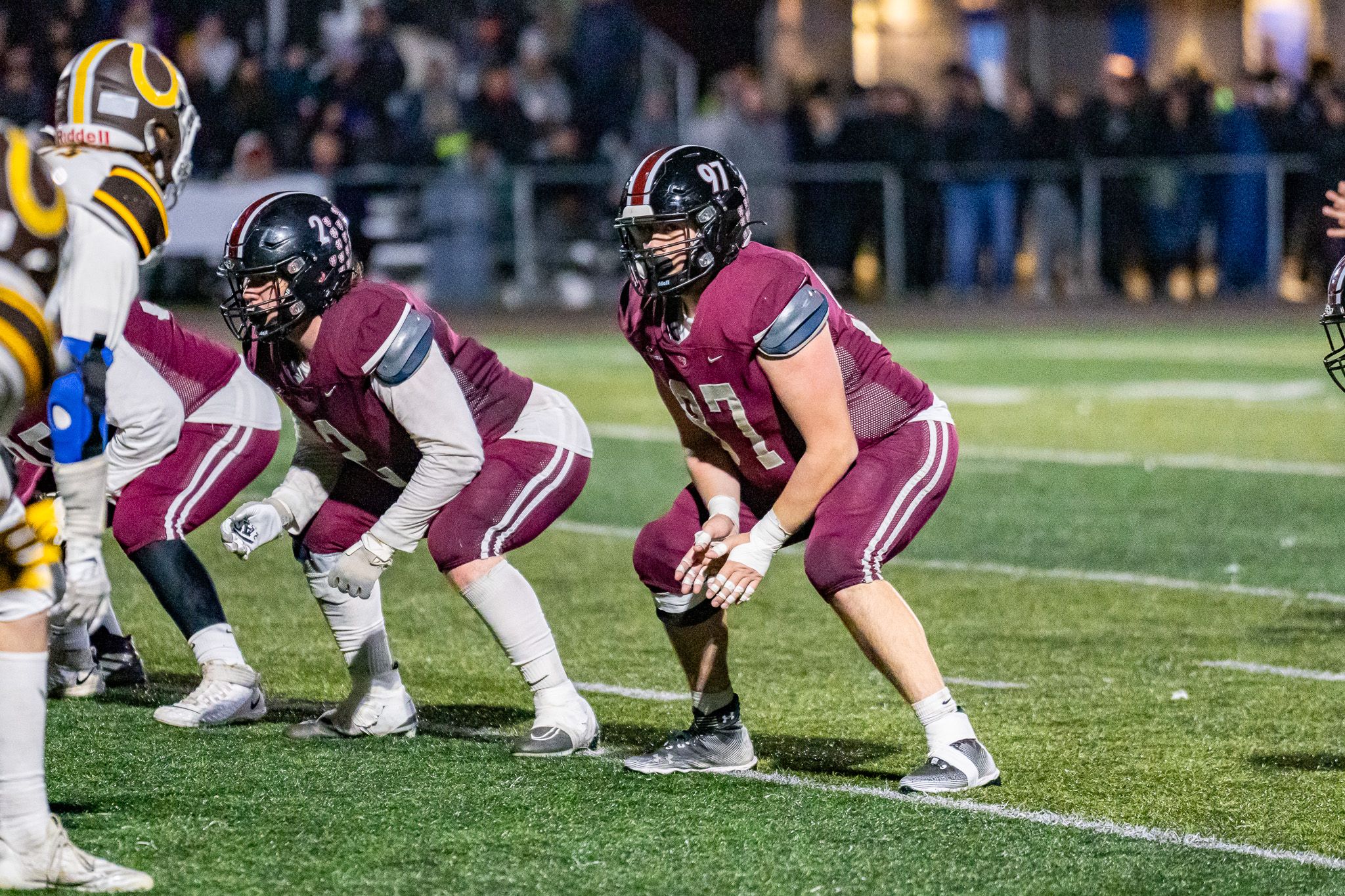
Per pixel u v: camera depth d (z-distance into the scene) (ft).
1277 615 67.72
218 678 51.21
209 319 177.37
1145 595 71.46
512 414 48.32
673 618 46.65
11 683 35.70
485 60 205.98
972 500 94.17
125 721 51.49
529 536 48.37
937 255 210.79
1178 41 271.90
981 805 44.01
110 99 42.47
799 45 249.55
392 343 44.34
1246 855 40.37
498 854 39.88
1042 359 168.45
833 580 44.39
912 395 45.60
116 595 70.69
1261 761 48.34
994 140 209.15
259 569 76.33
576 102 207.00
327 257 43.91
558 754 48.32
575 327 196.75
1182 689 56.65
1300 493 95.25
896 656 45.09
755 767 47.67
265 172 185.47
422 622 66.74
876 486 44.60
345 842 40.60
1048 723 52.49
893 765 48.06
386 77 194.18
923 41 263.29
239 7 191.52
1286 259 218.79
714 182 41.98
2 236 33.22
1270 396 139.13
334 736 50.29
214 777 45.73
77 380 37.06
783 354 42.47
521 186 202.28
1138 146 213.46
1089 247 214.90
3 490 34.47
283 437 114.32
